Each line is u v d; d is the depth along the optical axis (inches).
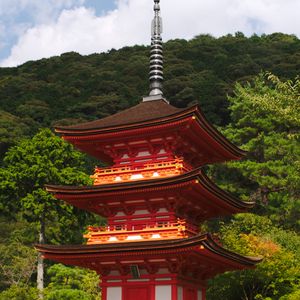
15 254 2290.8
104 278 1139.9
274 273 1510.8
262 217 1983.3
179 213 1164.5
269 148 2295.8
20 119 3853.3
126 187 1090.1
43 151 2166.6
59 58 5408.5
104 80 4645.7
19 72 5182.1
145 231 1099.3
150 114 1216.8
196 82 4067.4
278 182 2185.0
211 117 3750.0
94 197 1151.0
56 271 1921.8
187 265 1107.3
